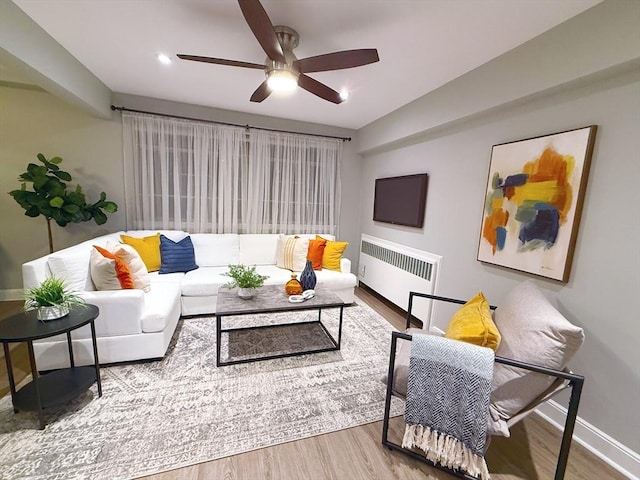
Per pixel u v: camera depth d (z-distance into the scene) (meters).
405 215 3.33
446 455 1.33
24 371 2.01
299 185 4.08
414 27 1.79
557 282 1.80
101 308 2.00
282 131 3.88
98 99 2.85
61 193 2.85
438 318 2.84
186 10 1.74
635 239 1.46
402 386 1.51
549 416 1.82
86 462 1.38
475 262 2.44
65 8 1.74
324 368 2.23
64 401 1.60
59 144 3.19
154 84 2.90
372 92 2.80
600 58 1.49
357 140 4.32
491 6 1.57
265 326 2.86
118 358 2.09
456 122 2.54
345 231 4.55
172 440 1.52
